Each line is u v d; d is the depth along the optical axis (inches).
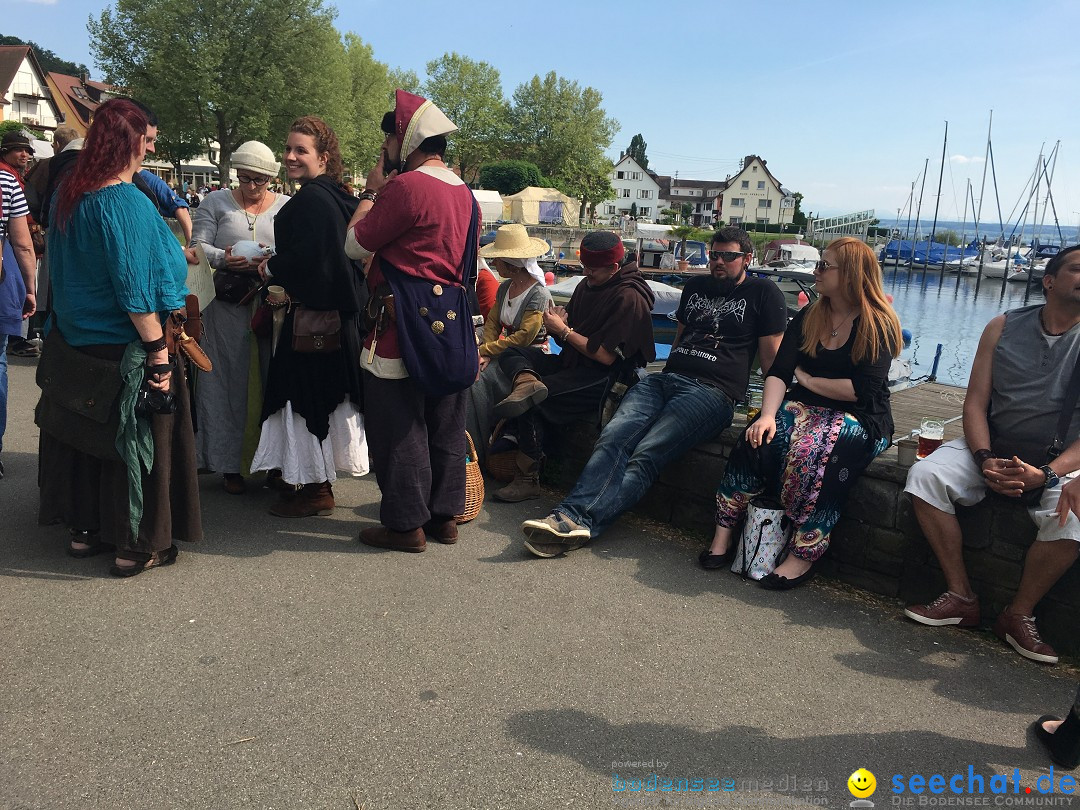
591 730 94.2
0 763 83.7
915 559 131.0
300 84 1483.8
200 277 147.3
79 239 112.9
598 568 140.2
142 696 96.3
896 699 104.0
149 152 118.0
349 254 132.7
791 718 98.7
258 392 156.4
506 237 178.7
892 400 291.7
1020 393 118.6
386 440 136.6
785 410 140.6
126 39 1401.3
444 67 2881.4
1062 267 114.7
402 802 81.0
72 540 133.0
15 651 104.8
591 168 2967.5
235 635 111.2
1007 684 108.7
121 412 117.5
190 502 130.9
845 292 135.3
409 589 127.8
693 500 158.9
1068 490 104.5
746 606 128.6
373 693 99.2
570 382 173.0
